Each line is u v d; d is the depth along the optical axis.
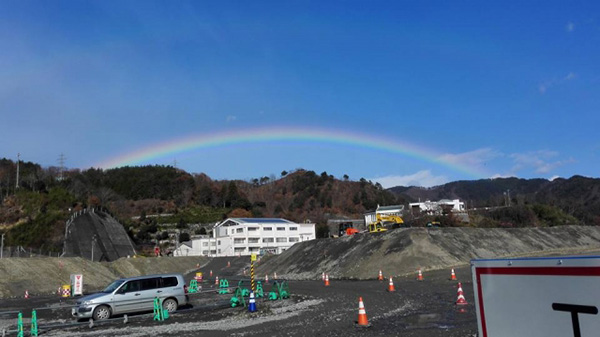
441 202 117.25
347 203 156.38
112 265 69.00
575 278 3.15
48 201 99.88
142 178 159.12
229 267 77.56
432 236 48.09
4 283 45.62
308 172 177.38
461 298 19.58
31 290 46.78
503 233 54.81
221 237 100.44
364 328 14.93
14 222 87.69
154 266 74.19
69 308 29.38
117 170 168.25
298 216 141.88
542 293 3.39
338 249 55.59
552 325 3.31
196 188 158.12
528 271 3.52
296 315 19.23
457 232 50.72
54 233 85.12
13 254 67.75
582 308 3.09
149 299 21.53
